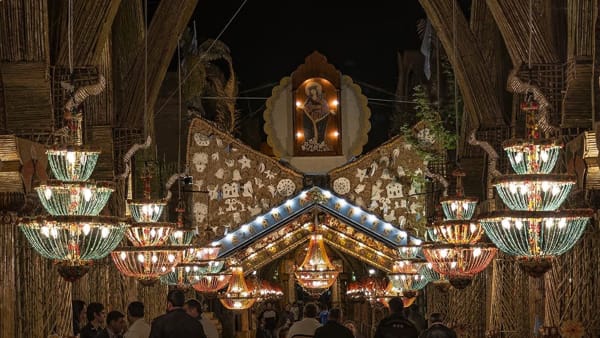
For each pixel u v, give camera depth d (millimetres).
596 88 11570
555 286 13289
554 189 11195
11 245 12500
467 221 15266
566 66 13930
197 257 19500
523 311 18328
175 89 27469
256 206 24453
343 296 36156
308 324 13289
